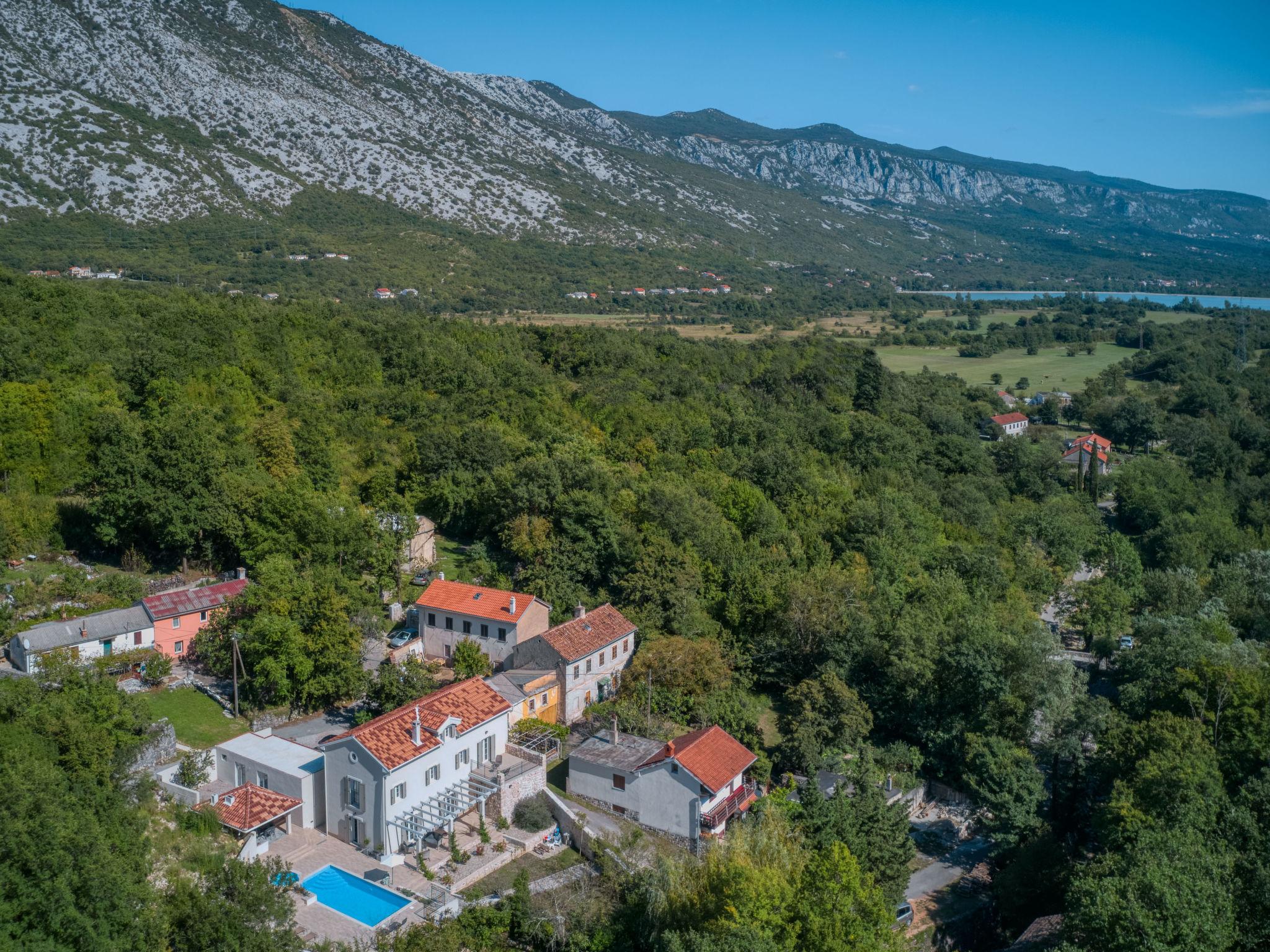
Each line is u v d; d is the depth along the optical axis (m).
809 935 39.88
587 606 81.69
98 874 37.09
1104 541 129.00
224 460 85.88
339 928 45.19
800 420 149.62
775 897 41.50
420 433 111.88
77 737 48.28
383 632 75.94
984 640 73.62
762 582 84.62
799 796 58.41
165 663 64.75
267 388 113.25
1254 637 97.19
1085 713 69.25
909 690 73.44
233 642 62.69
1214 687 65.88
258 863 42.69
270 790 54.12
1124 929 42.09
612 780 59.25
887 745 73.88
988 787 64.12
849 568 95.44
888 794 67.00
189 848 47.19
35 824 36.66
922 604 85.62
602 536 85.94
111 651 65.06
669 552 82.94
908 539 108.25
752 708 71.06
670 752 57.47
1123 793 55.19
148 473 78.25
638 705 68.31
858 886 41.94
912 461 148.62
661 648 72.19
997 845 63.03
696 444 130.25
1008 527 129.50
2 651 63.72
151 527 78.75
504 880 50.56
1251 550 119.94
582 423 129.38
